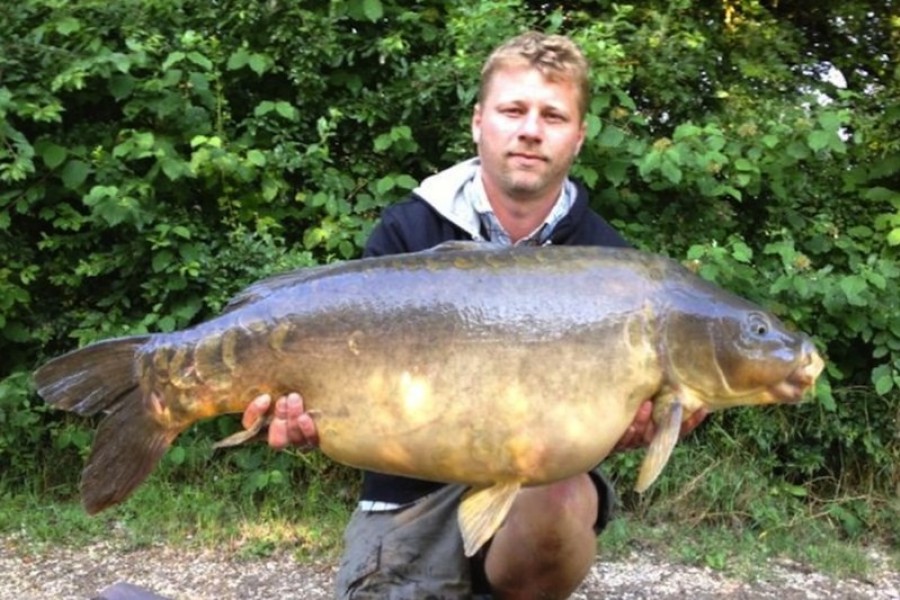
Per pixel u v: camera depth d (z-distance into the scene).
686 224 5.42
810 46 6.79
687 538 4.81
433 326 2.19
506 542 2.90
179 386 2.27
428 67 5.36
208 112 5.40
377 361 2.19
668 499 5.00
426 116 5.57
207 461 5.07
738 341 2.23
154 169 5.07
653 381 2.22
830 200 5.66
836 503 5.11
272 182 5.20
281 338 2.22
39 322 5.25
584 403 2.17
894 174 5.73
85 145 5.28
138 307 5.30
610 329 2.19
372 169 5.54
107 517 4.80
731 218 5.48
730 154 5.32
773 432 5.13
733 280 5.09
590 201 5.38
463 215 3.03
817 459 5.19
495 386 2.16
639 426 2.27
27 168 4.80
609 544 4.67
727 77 6.17
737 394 2.26
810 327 5.17
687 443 5.14
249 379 2.24
